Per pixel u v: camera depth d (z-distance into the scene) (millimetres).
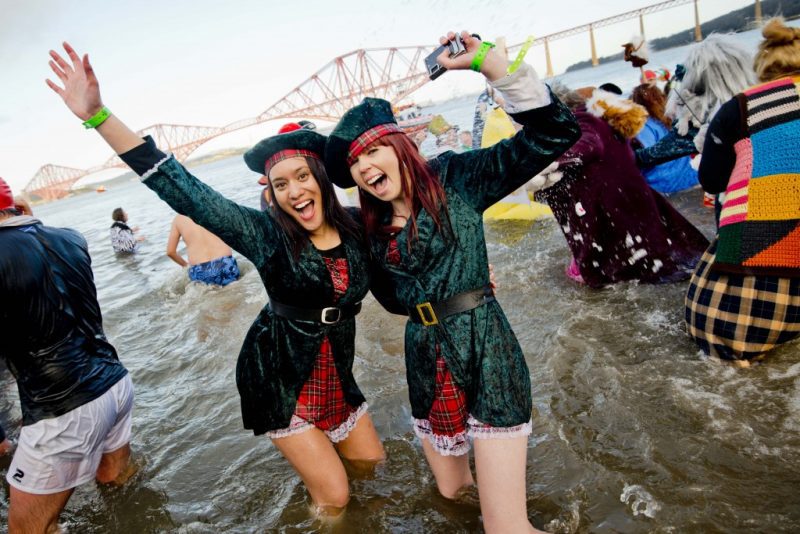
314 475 2012
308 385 2012
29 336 2021
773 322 2277
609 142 3379
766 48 2314
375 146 1642
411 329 1838
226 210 1781
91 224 19188
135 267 7879
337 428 2166
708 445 2033
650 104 5281
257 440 2744
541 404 2512
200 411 3131
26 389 2088
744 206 2256
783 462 1889
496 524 1652
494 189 1664
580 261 3639
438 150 8422
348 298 1969
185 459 2672
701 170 2529
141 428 3035
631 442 2139
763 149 2191
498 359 1699
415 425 1951
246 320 4473
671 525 1723
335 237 1979
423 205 1679
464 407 1791
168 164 1709
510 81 1498
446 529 1927
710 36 3119
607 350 2836
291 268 1868
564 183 3453
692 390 2365
